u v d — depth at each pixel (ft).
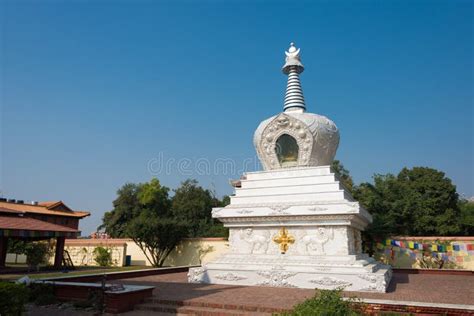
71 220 148.87
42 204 148.77
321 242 57.41
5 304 32.81
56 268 95.20
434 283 61.41
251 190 65.92
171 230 108.68
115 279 66.23
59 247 97.25
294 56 79.41
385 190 123.03
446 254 87.10
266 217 61.00
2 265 86.22
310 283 53.31
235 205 64.85
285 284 54.70
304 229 59.31
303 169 63.98
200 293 48.37
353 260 54.44
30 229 85.66
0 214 95.66
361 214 58.75
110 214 179.32
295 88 77.25
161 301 43.45
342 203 56.59
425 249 88.48
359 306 31.27
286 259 58.18
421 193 122.01
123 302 41.68
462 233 114.62
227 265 60.39
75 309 42.65
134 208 174.40
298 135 68.33
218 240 108.47
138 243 114.62
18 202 137.90
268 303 40.70
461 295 46.91
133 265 119.44
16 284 34.37
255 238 61.98
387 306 35.76
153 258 112.06
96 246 122.01
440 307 34.04
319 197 60.23
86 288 45.06
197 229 150.71
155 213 169.58
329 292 28.60
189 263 110.32
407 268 86.79
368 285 49.90
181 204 178.91
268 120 72.33
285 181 64.18
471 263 84.64
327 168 62.23
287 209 59.52
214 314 39.22
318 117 70.23
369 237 93.66
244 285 57.11
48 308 43.32
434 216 115.75
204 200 184.55
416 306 34.86
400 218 114.52
